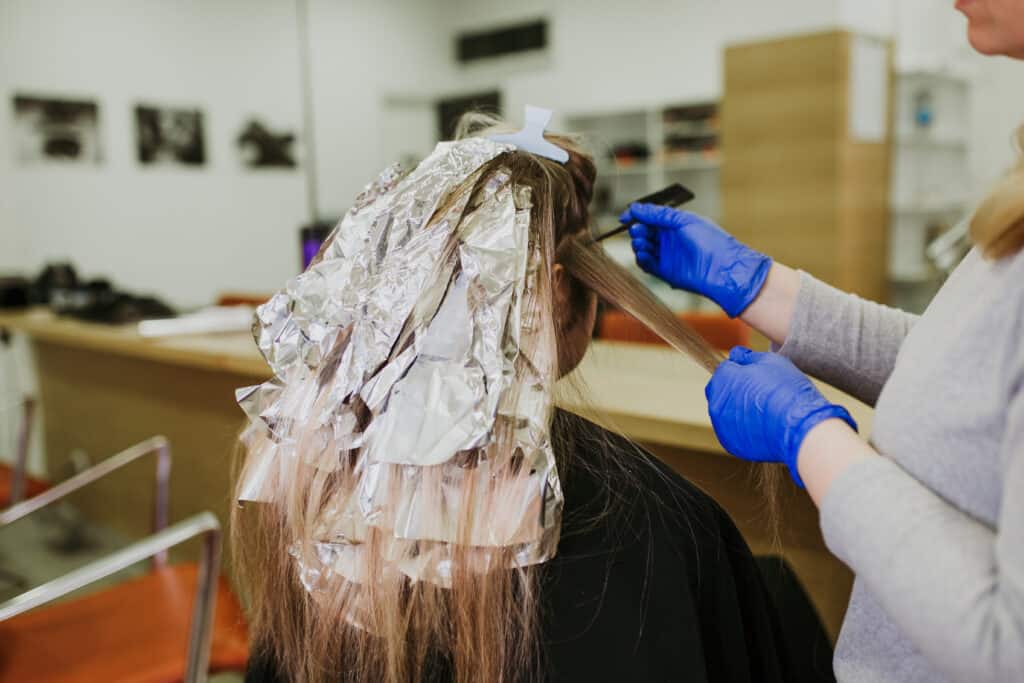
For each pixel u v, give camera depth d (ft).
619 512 2.23
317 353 2.16
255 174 20.13
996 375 1.74
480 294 2.07
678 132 20.29
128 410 9.91
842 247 13.47
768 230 14.10
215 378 8.50
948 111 17.38
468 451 2.03
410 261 2.13
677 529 2.23
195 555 9.05
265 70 20.24
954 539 1.64
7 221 15.61
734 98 14.19
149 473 9.76
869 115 13.84
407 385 2.04
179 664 4.34
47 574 9.45
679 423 4.19
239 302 11.05
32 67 15.83
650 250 3.20
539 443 2.06
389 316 2.07
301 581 2.36
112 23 17.06
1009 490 1.56
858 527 1.76
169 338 8.18
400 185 2.33
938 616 1.60
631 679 2.14
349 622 2.28
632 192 21.89
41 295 12.09
